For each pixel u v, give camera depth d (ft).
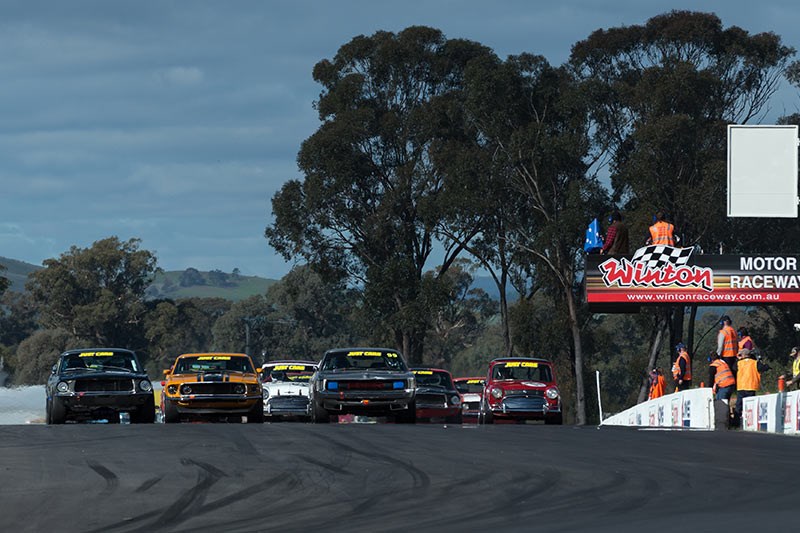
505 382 198.29
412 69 467.52
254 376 176.55
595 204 415.44
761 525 57.21
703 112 404.98
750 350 170.91
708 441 112.16
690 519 60.34
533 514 64.13
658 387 232.12
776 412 150.51
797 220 393.29
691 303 256.11
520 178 431.43
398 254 460.96
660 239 259.19
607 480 79.20
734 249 408.26
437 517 63.62
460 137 454.81
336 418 244.83
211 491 74.59
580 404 422.41
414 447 104.12
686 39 416.26
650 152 390.42
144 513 65.98
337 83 476.54
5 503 69.51
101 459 93.09
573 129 423.23
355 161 455.63
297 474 83.15
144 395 167.02
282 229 466.29
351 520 63.00
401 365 174.19
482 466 88.17
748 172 261.03
